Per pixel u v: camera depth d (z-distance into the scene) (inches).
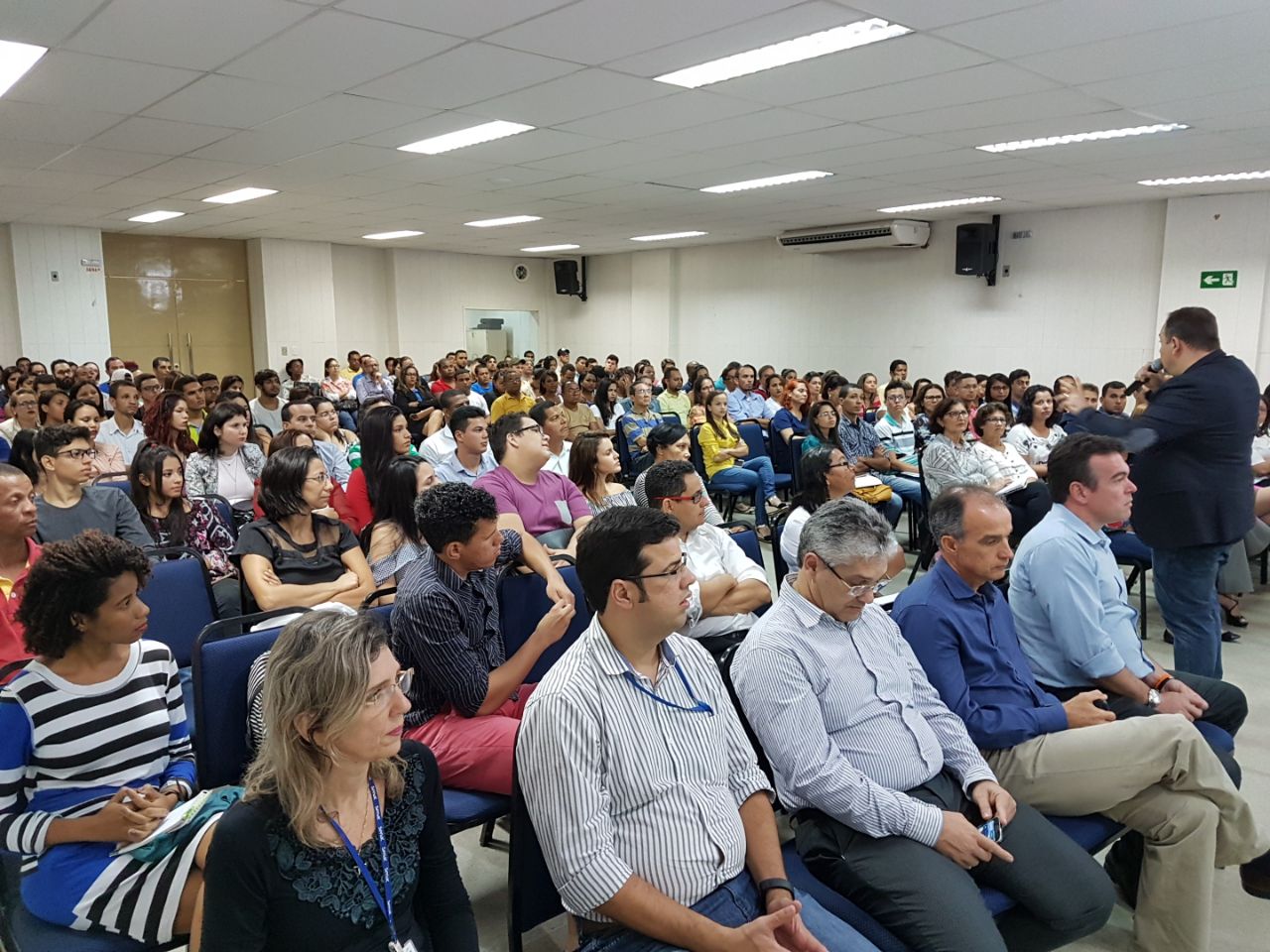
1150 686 87.7
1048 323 359.9
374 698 45.5
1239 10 129.5
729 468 237.3
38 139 218.5
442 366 354.3
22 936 58.0
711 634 100.6
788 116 196.2
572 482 145.2
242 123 202.5
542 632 78.6
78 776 62.0
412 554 109.7
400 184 290.5
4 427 222.8
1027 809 71.1
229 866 43.6
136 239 436.1
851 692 70.4
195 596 100.1
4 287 395.5
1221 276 308.0
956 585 80.9
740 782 61.9
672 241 474.3
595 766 54.9
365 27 138.3
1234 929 81.0
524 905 57.7
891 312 414.9
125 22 135.9
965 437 202.2
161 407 180.7
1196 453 113.6
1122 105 184.4
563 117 197.9
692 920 52.1
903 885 61.8
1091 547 89.2
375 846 48.4
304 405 184.7
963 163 250.5
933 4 127.7
